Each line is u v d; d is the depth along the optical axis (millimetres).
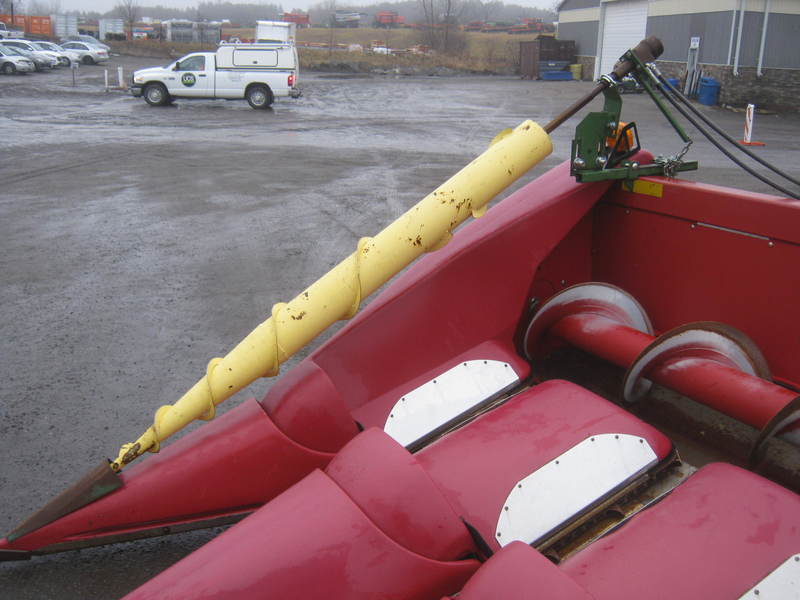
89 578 2521
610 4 37531
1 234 8133
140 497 2207
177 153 14594
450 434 2121
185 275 6613
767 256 2480
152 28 88750
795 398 1991
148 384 4359
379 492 1701
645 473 1973
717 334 2309
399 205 9672
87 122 19844
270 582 1593
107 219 8875
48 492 3209
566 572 1567
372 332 2533
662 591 1499
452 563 1688
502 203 2912
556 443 1976
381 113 23500
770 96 27125
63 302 5875
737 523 1634
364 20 132000
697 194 2658
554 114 22922
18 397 4184
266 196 10336
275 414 2254
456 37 65812
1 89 29453
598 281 3125
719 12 27562
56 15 75812
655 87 2730
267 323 2197
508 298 2709
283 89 24859
